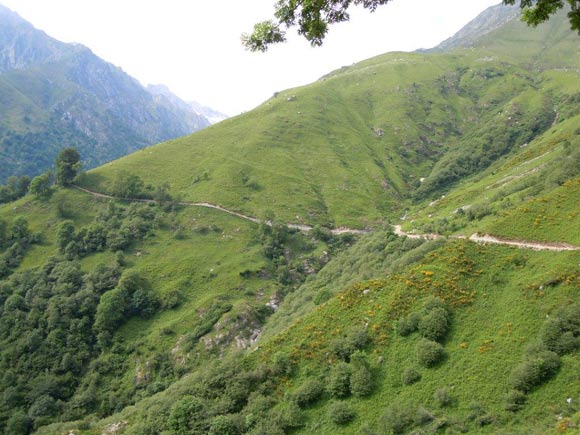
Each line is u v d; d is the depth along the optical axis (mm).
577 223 55531
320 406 45906
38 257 122625
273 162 185500
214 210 148625
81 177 156875
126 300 105750
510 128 190750
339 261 107062
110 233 129875
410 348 47531
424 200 162500
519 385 38156
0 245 125812
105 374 90875
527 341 42438
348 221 150625
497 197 91500
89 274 112375
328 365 49719
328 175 181500
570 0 12828
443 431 37250
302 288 103875
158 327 101312
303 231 142750
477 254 57031
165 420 50281
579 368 37094
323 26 14805
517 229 59906
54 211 141375
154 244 131125
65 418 79875
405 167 195625
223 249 131000
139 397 83500
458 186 163250
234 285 114312
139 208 142250
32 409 80500
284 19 15070
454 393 40656
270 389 49844
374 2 14836
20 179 158250
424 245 68250
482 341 44906
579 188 61719
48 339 94938
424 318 48625
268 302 109125
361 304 55969
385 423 40188
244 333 95250
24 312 101062
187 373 87312
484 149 182500
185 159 185375
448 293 52031
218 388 52125
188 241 133125
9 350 92250
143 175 168375
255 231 140125
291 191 164750
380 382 45500
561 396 35781
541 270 50125
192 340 94188
